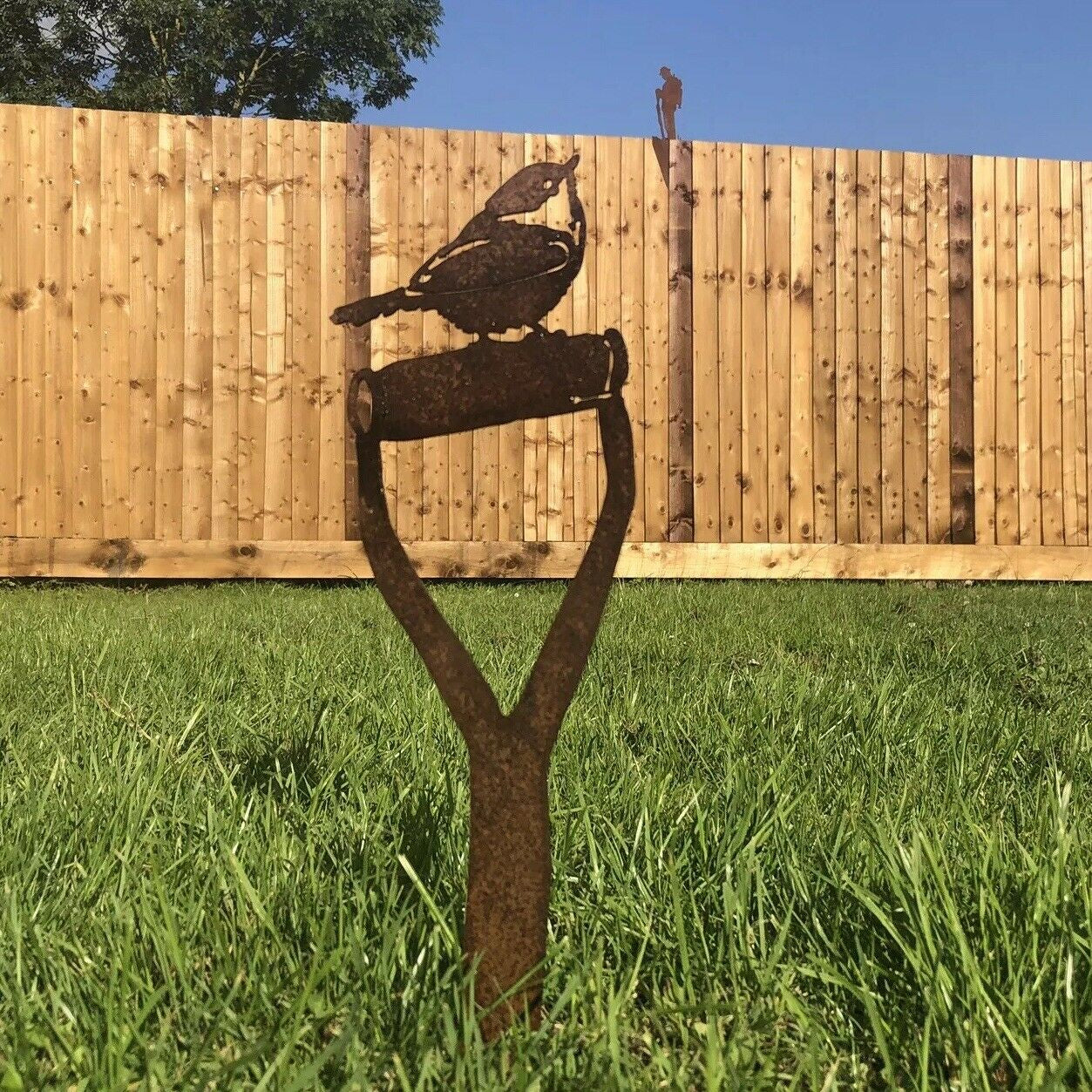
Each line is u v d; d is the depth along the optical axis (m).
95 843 2.12
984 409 8.91
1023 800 2.51
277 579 8.34
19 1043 1.34
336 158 8.30
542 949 1.42
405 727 3.10
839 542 8.76
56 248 8.05
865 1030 1.54
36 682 3.91
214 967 1.66
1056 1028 1.46
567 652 1.42
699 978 1.66
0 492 7.99
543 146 8.48
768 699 3.55
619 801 2.39
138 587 8.17
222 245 8.22
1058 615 6.40
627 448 1.42
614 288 8.53
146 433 8.14
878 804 2.42
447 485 8.38
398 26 26.44
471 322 1.39
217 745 3.06
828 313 8.76
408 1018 1.47
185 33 25.23
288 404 8.29
